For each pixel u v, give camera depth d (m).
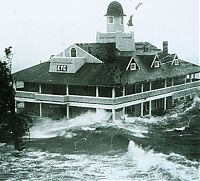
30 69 56.62
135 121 51.84
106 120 49.50
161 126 51.66
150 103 55.31
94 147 44.62
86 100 50.78
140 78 52.59
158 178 38.38
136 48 66.50
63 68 53.47
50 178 37.06
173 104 61.00
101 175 37.78
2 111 42.62
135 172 38.84
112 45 56.25
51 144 45.28
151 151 43.47
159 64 59.25
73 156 42.28
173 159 42.09
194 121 53.88
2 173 37.72
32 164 39.69
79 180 36.81
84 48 56.22
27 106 55.69
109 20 63.09
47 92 55.22
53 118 53.06
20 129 44.03
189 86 64.56
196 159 42.28
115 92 50.59
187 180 38.56
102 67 51.78
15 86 56.34
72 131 48.25
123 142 45.50
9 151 42.94
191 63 68.56
